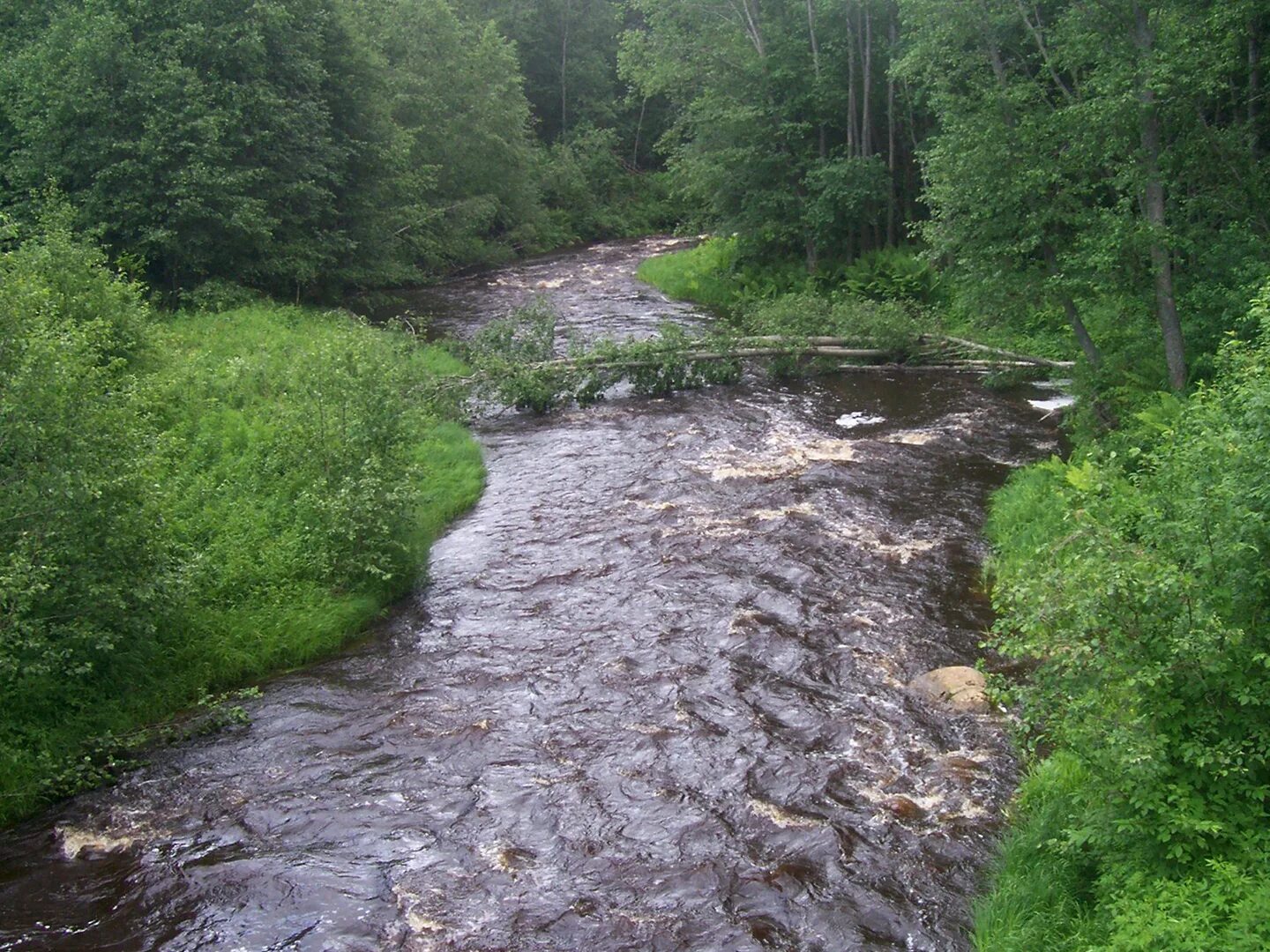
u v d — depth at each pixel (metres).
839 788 8.67
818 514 14.77
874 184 30.88
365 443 13.44
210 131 24.20
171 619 10.81
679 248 47.47
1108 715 6.55
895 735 9.44
